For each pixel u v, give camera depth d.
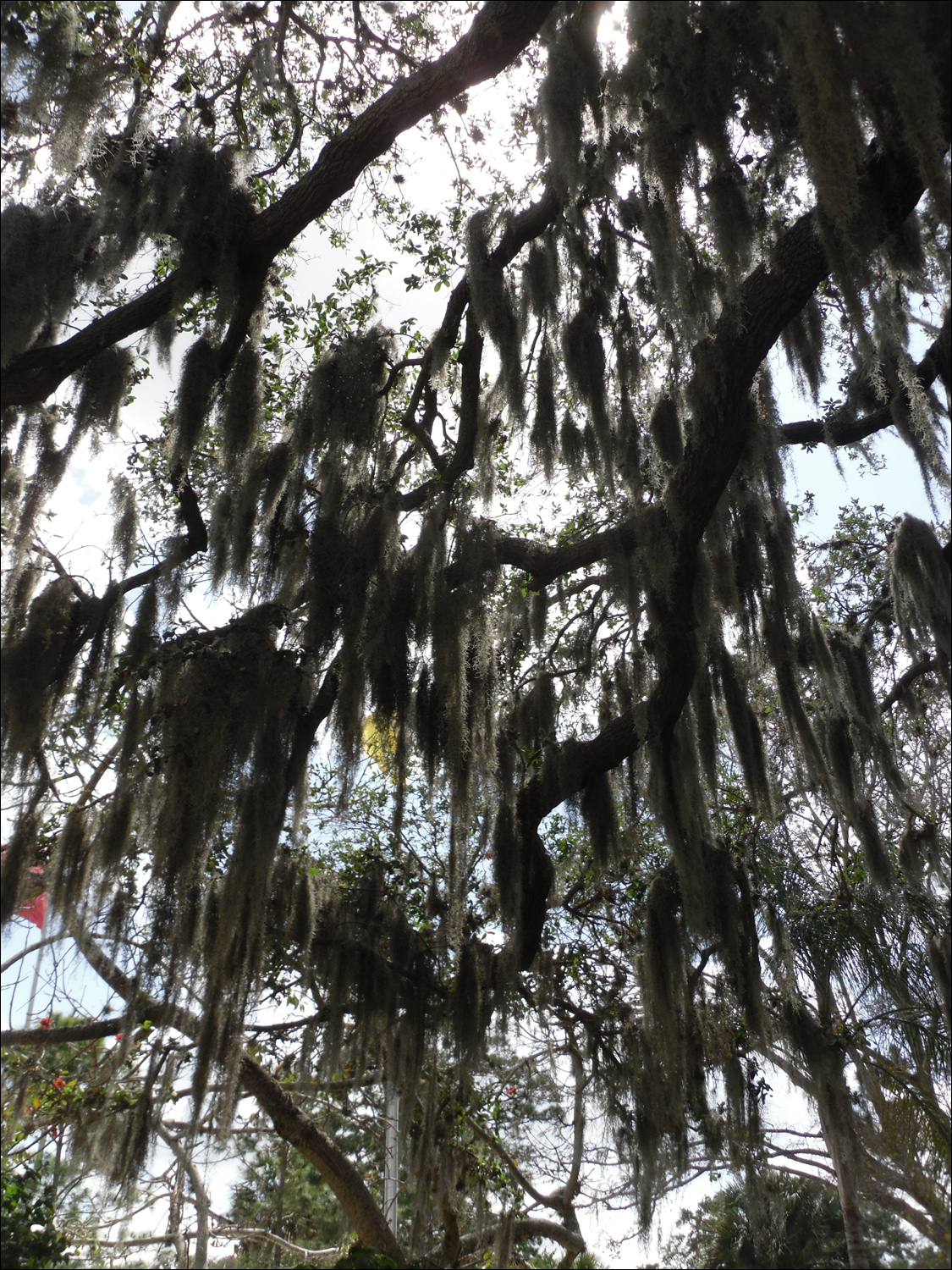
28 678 4.11
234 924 3.97
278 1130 5.58
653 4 3.39
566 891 6.96
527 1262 8.98
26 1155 5.37
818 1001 5.56
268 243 4.56
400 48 6.34
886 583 7.03
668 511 4.62
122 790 4.19
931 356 5.01
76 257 4.10
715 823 6.62
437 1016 5.01
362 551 4.47
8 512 4.44
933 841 5.58
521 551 5.35
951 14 3.18
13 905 4.08
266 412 6.75
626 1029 5.45
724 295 4.52
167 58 4.98
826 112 2.98
